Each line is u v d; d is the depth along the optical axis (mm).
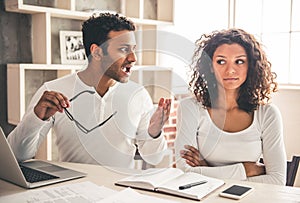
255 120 1968
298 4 3582
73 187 1319
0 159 1340
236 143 1925
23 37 2674
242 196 1218
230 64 1963
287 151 3633
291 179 2332
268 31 3748
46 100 1496
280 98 3629
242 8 3848
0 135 1224
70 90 1561
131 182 1324
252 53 1996
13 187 1333
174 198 1211
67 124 1646
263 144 1972
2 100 2623
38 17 2646
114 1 3271
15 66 2500
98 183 1375
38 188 1322
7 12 2588
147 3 3516
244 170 1847
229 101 1978
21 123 1624
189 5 3900
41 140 1766
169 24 3469
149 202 1151
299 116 3553
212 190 1278
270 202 1180
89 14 2855
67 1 2771
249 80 1985
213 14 3947
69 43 2877
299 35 3584
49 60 2633
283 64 3688
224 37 2029
